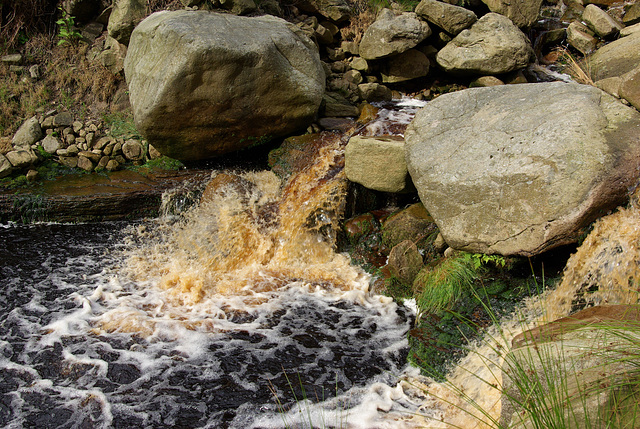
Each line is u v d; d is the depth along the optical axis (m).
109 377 3.86
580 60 7.85
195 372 3.92
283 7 8.15
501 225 3.94
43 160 7.27
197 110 6.21
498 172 4.02
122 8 7.64
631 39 7.11
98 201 6.58
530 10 7.91
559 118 3.96
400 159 5.23
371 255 5.59
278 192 6.29
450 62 7.56
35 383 3.79
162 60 6.03
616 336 2.37
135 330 4.44
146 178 7.04
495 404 3.02
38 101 7.77
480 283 4.21
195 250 5.88
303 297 5.03
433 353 3.95
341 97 7.82
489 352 3.57
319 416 3.47
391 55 7.73
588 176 3.55
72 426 3.39
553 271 3.99
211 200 6.27
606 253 3.50
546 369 2.33
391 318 4.65
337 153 6.30
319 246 5.68
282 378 3.86
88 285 5.18
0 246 5.93
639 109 4.07
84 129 7.57
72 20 8.23
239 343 4.29
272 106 6.48
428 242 5.18
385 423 3.37
